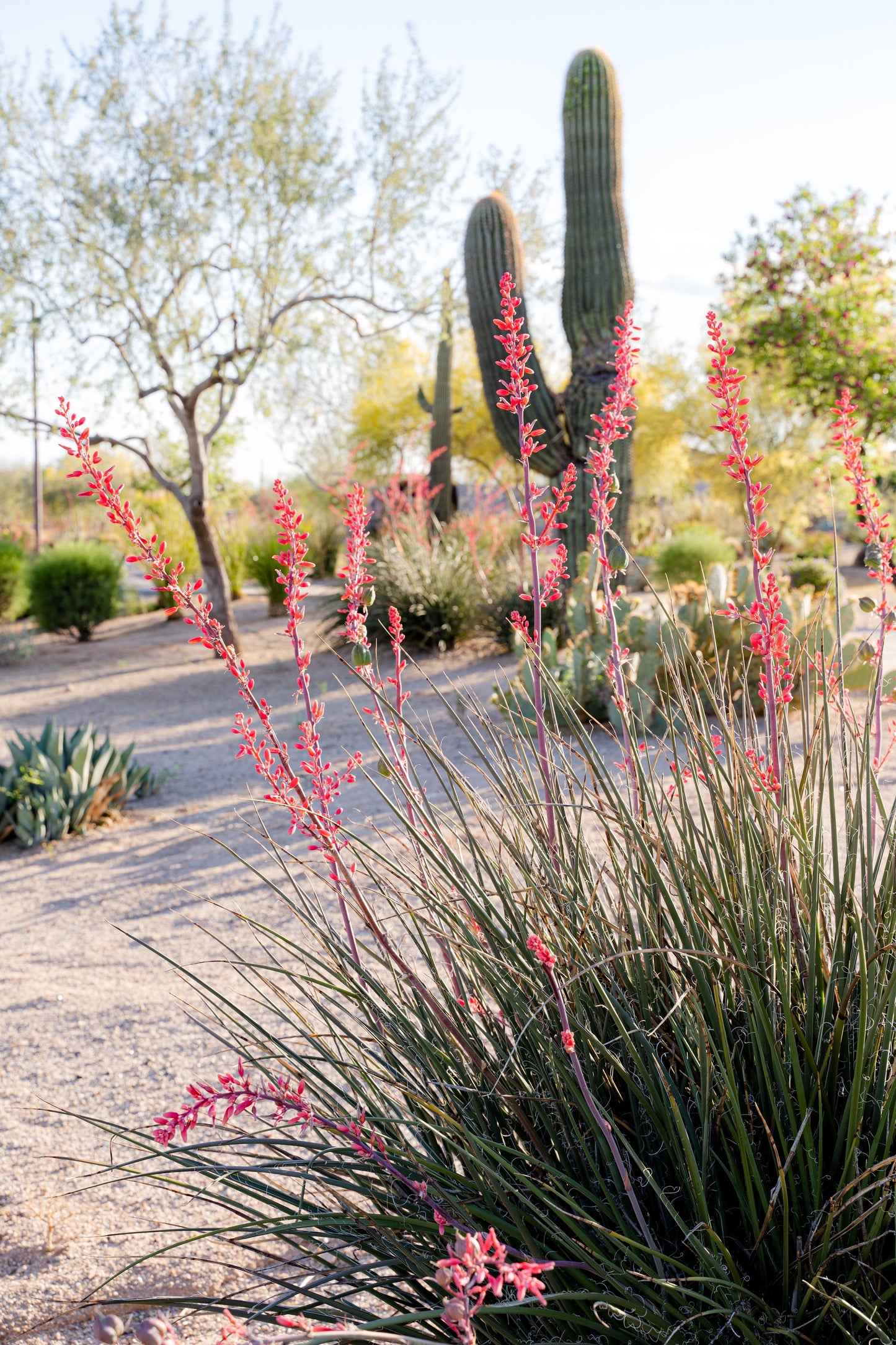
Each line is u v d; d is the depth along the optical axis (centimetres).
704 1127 123
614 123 880
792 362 1316
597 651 633
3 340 1169
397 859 167
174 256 1152
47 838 590
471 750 516
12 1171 261
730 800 166
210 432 1254
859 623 652
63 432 132
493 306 948
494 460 2452
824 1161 132
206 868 503
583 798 159
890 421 1251
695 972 137
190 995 354
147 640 1542
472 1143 126
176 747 820
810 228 1288
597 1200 128
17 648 1381
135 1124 274
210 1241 221
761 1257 123
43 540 2823
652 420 2725
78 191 1134
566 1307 125
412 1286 136
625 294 889
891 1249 124
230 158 1166
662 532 3066
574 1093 130
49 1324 202
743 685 164
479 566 1037
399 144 1222
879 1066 131
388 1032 151
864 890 141
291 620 150
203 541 1266
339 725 754
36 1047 329
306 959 210
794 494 2530
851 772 174
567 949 142
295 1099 129
